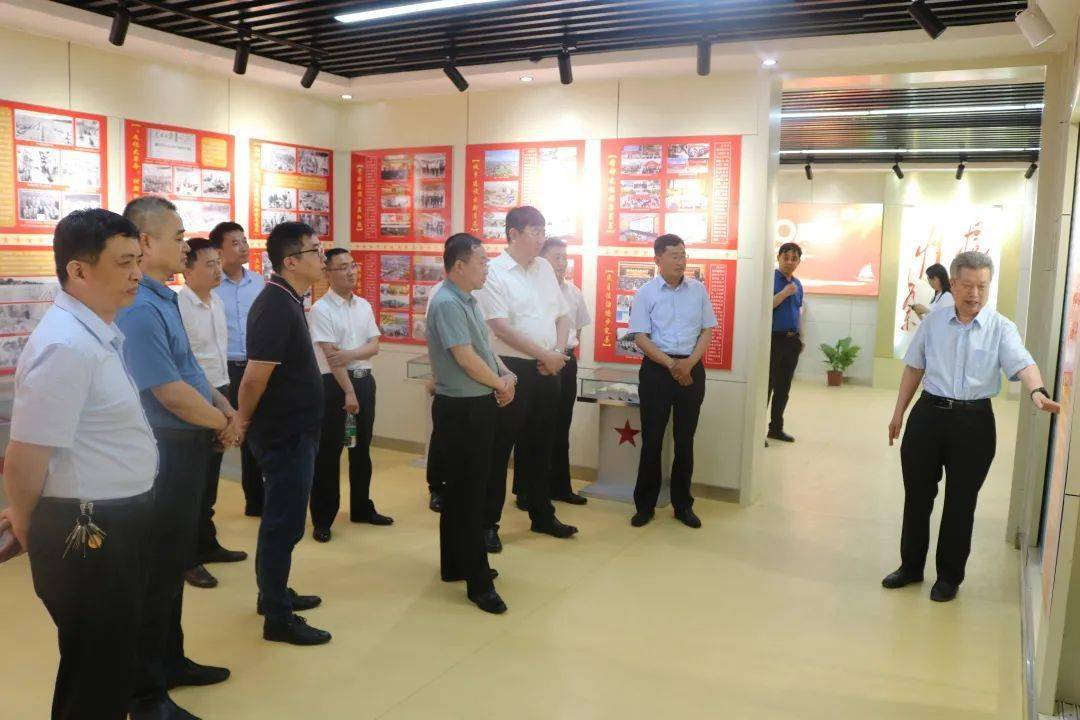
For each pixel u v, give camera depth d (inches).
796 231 453.4
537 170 235.6
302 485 127.4
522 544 180.5
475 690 117.7
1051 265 183.8
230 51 207.9
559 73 207.2
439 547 176.6
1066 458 106.7
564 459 211.8
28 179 183.3
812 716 113.5
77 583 81.0
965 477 151.7
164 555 104.4
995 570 171.6
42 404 76.3
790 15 175.6
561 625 140.1
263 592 130.1
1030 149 363.3
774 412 298.8
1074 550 110.6
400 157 256.4
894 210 434.9
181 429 105.5
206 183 223.6
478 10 178.5
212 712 110.0
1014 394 405.7
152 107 208.5
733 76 209.8
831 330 454.6
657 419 194.7
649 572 165.9
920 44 179.8
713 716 112.8
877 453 281.3
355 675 121.0
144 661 103.0
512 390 145.9
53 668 121.7
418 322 258.4
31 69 182.7
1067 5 132.5
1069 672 112.0
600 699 116.3
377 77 235.5
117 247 80.4
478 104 242.7
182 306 166.7
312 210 258.4
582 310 217.5
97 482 81.4
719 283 214.7
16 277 182.2
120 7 171.9
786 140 351.6
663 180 219.6
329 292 179.2
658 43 196.4
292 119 248.5
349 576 159.6
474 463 143.3
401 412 263.9
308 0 175.5
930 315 157.3
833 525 199.5
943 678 125.2
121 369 84.4
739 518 203.8
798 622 143.9
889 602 153.6
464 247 140.8
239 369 193.9
